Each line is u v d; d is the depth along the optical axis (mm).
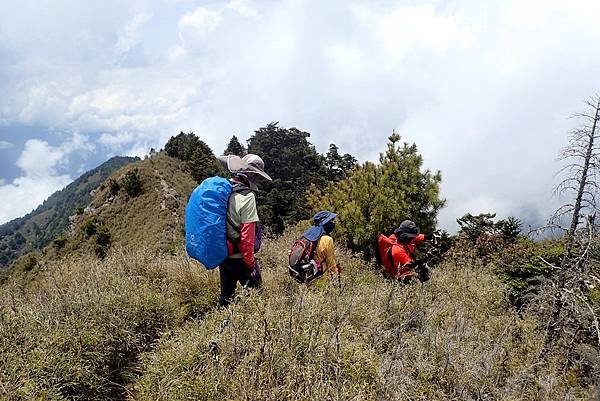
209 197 4207
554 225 4828
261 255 7273
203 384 3061
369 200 9641
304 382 3061
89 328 3996
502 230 10336
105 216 70250
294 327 3592
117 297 4504
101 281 5160
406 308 4723
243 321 3686
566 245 4852
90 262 6672
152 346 4152
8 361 3275
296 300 4027
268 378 3100
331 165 69375
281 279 5793
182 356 3416
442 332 4129
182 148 87625
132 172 75000
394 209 9266
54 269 6488
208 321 3928
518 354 4488
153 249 7441
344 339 3602
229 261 4402
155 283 5863
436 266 8125
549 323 4730
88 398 3555
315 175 62562
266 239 8461
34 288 5902
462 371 3650
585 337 4906
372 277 6918
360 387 3127
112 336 4023
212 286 5684
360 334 4066
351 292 4812
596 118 4633
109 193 74750
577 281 4652
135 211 70938
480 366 3729
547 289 5008
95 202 74188
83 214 73625
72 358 3586
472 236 10398
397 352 3625
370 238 9336
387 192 9461
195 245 4203
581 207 4676
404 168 9820
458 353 3840
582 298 4480
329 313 3957
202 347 3490
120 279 5172
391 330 4211
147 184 75062
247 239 4211
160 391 3148
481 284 6746
